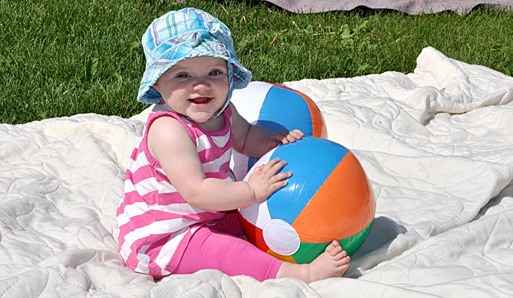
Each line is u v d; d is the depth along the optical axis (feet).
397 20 12.74
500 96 9.12
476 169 7.41
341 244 6.34
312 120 7.25
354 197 6.32
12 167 7.57
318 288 6.14
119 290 6.25
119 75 9.54
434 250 6.50
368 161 7.70
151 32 6.47
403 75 9.77
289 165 6.38
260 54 10.69
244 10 12.60
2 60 9.73
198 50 6.28
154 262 6.43
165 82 6.37
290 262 6.40
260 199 6.33
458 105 8.92
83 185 7.42
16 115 8.81
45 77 9.51
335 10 13.03
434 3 13.39
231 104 6.87
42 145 7.95
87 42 10.27
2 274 6.25
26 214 6.93
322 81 9.41
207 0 12.79
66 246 6.64
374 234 6.86
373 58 10.78
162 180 6.43
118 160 7.82
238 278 6.24
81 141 7.91
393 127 8.46
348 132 8.22
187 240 6.41
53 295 6.04
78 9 11.37
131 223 6.53
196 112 6.35
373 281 6.19
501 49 11.66
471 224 6.79
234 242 6.37
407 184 7.48
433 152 8.03
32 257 6.44
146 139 6.46
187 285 6.08
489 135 8.55
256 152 6.87
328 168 6.34
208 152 6.44
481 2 13.52
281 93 7.29
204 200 6.29
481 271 6.38
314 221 6.25
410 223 6.98
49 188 7.33
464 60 11.15
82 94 9.14
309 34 11.71
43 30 10.61
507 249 6.68
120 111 9.07
